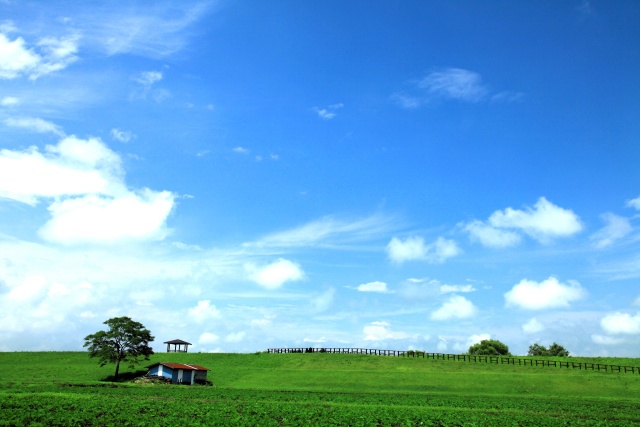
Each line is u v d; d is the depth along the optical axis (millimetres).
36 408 42750
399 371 96750
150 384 81688
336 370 99062
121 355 91938
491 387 81000
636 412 53844
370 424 40469
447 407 54906
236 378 92875
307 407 50656
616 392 77062
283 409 48250
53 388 67062
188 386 80500
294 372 97000
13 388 65188
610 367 100875
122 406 46188
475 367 102000
